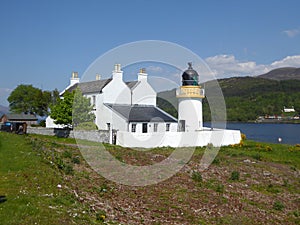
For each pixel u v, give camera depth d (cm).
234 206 1545
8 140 2747
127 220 1195
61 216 1007
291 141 5866
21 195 1138
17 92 8156
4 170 1526
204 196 1636
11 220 916
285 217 1500
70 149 2644
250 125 10788
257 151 3319
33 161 1736
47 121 5091
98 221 1080
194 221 1294
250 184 1997
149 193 1620
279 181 2130
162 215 1327
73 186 1448
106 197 1455
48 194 1212
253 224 1355
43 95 8225
